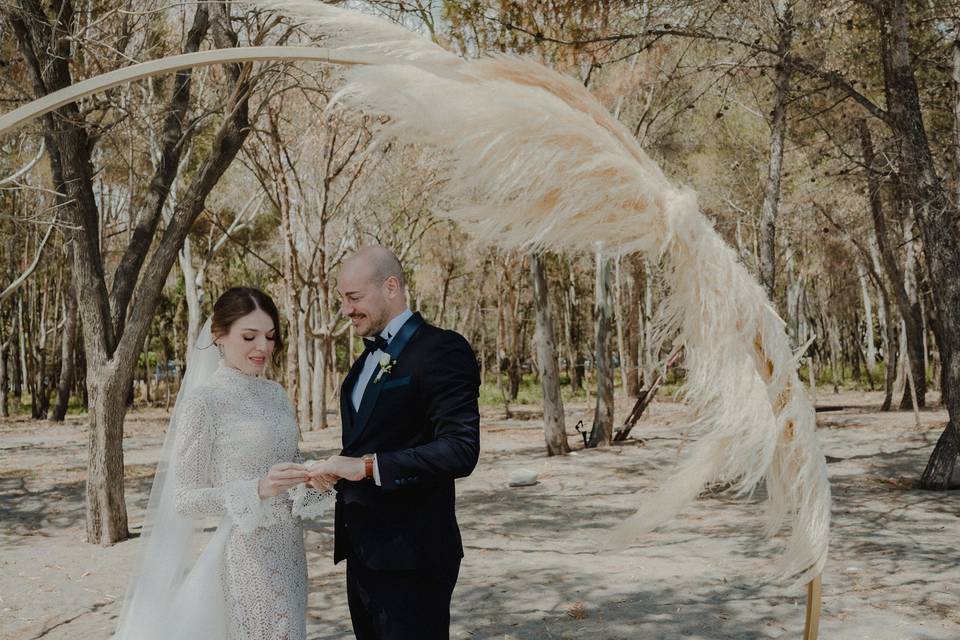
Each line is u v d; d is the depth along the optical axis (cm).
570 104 227
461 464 261
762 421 216
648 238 218
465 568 693
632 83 1414
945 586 589
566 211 210
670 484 227
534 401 3603
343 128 1898
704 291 217
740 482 222
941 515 868
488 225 216
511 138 205
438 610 275
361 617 285
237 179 2695
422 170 2025
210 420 299
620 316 3297
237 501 280
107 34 899
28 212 2428
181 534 307
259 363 315
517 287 3488
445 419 267
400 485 261
